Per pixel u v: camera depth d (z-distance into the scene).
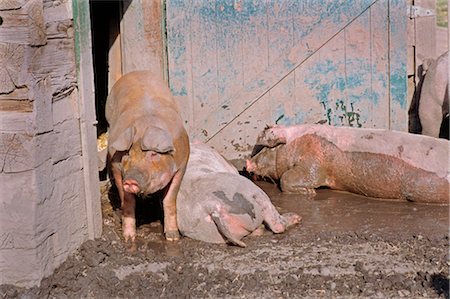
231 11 5.98
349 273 4.13
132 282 4.10
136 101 4.71
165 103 4.75
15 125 3.96
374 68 6.05
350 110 6.08
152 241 4.60
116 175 4.52
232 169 5.32
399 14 6.00
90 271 4.20
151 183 4.29
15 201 3.98
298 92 6.05
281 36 6.01
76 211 4.38
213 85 6.03
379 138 5.37
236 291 4.00
